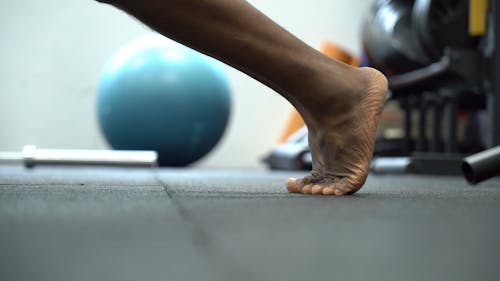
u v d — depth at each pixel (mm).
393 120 3535
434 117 2828
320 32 4254
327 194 1136
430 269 396
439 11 2584
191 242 486
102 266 387
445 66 2508
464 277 377
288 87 1095
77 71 4098
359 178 1133
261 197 1046
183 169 3434
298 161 3156
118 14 4121
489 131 2467
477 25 2492
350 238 522
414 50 2984
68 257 419
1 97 4035
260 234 538
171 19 967
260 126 4273
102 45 4113
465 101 2844
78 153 2469
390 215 730
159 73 3398
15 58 4039
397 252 456
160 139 3438
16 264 395
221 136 3617
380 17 3119
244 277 354
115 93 3420
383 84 1130
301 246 473
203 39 996
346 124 1126
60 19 4070
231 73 4242
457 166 2578
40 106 4074
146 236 517
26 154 2506
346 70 1119
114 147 3557
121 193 1101
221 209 775
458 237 542
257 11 1019
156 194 1089
